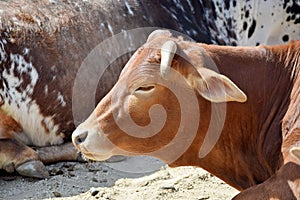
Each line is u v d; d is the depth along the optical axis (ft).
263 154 35.06
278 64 35.68
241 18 58.03
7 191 46.03
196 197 42.98
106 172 48.44
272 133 34.81
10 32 49.67
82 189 45.88
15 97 49.44
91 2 53.72
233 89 31.91
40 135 50.96
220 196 43.06
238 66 35.40
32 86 49.88
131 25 54.39
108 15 53.83
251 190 32.71
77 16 52.60
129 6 54.90
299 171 31.65
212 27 57.93
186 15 57.21
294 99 34.58
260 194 32.32
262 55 35.91
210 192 43.60
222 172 36.17
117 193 44.37
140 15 55.16
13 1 51.62
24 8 51.34
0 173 48.73
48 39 50.83
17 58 49.44
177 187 44.37
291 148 32.12
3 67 49.06
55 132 51.29
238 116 35.06
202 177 45.44
